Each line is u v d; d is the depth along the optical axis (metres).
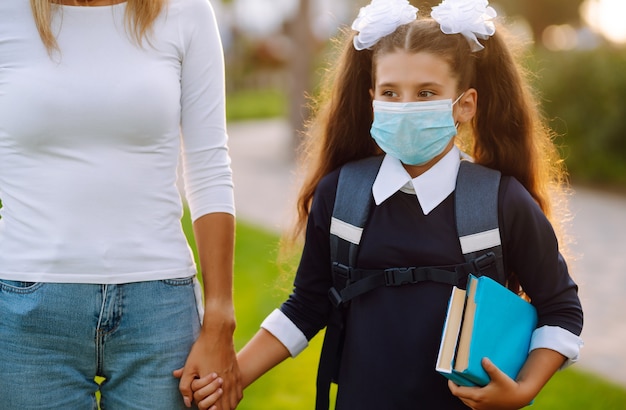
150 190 2.03
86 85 1.97
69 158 1.98
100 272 1.99
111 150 2.00
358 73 2.33
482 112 2.32
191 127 2.14
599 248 7.21
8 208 2.03
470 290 1.97
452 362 1.91
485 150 2.34
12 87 1.97
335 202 2.18
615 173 10.89
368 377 2.07
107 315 2.00
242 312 4.92
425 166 2.18
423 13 2.56
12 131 1.97
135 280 2.02
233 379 2.16
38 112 1.96
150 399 2.07
